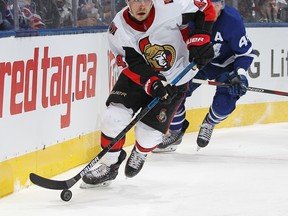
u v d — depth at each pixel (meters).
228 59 6.63
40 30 5.41
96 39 6.48
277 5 9.01
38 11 5.81
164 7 4.80
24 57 5.18
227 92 6.54
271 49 8.82
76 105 6.11
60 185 4.78
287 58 9.01
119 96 5.04
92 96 6.43
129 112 5.06
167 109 5.04
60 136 5.83
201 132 6.66
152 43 4.88
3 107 4.95
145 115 5.04
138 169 5.23
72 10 6.38
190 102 8.10
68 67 5.92
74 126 6.09
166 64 4.98
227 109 6.52
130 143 7.24
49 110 5.62
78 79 6.12
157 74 5.02
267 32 8.76
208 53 4.96
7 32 4.93
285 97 8.96
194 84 6.79
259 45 8.69
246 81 6.35
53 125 5.70
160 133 5.11
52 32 5.60
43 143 5.54
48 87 5.58
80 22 6.54
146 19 4.80
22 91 5.18
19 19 5.53
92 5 6.77
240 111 8.55
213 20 5.01
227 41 6.41
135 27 4.83
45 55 5.50
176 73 5.10
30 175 4.80
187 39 5.01
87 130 6.34
